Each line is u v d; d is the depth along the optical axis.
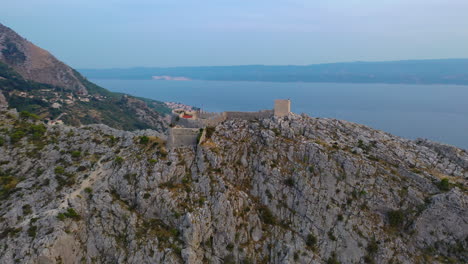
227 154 101.12
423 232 87.25
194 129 103.75
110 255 82.56
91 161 106.56
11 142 116.12
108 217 87.62
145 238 84.00
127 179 95.56
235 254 85.56
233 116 115.56
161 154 100.81
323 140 104.50
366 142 105.25
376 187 92.81
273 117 110.75
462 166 99.75
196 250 83.75
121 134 119.81
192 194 91.94
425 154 103.31
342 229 88.69
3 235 81.56
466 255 83.12
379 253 85.06
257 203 94.38
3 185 100.62
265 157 100.06
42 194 95.94
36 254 76.25
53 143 116.94
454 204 86.38
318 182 94.88
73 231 83.19
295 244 87.50
